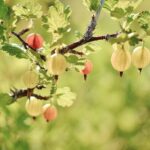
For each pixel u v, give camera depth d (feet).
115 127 41.14
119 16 14.35
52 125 34.50
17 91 16.12
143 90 40.24
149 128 40.93
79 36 14.92
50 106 16.93
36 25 32.35
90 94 40.88
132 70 40.09
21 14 15.78
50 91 16.37
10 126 26.50
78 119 39.37
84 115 40.11
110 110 41.14
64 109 39.01
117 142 41.27
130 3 14.84
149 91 40.16
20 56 15.31
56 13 15.08
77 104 40.29
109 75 40.86
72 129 38.45
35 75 15.20
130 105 40.65
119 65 14.56
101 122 40.73
